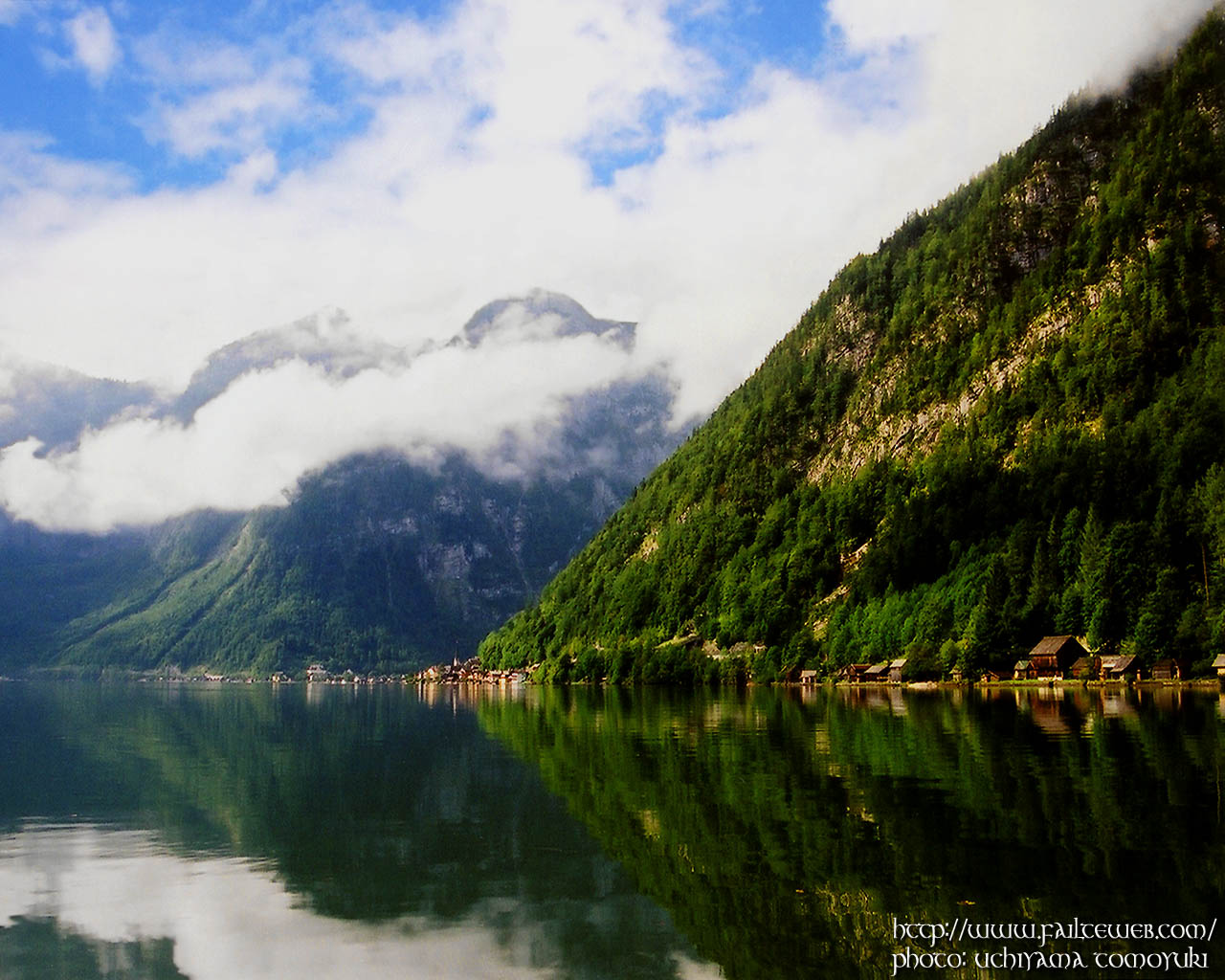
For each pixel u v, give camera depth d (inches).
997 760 2396.7
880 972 1063.6
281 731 4719.5
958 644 6378.0
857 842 1567.4
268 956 1187.3
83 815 2094.0
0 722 5698.8
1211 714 3481.8
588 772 2578.7
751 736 3331.7
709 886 1379.2
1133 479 6811.0
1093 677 5467.5
